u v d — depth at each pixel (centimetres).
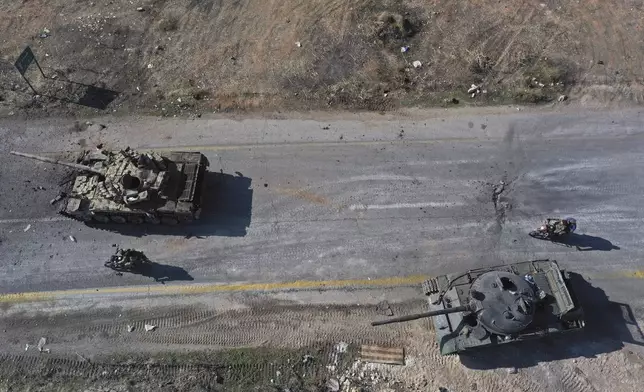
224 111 2069
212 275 1738
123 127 2039
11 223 1845
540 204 1848
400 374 1570
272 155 1964
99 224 1839
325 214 1838
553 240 1780
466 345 1477
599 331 1630
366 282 1714
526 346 1606
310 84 2122
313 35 2238
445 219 1820
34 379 1583
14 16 2327
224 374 1577
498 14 2281
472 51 2184
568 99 2081
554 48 2192
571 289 1548
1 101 2106
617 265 1733
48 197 1889
